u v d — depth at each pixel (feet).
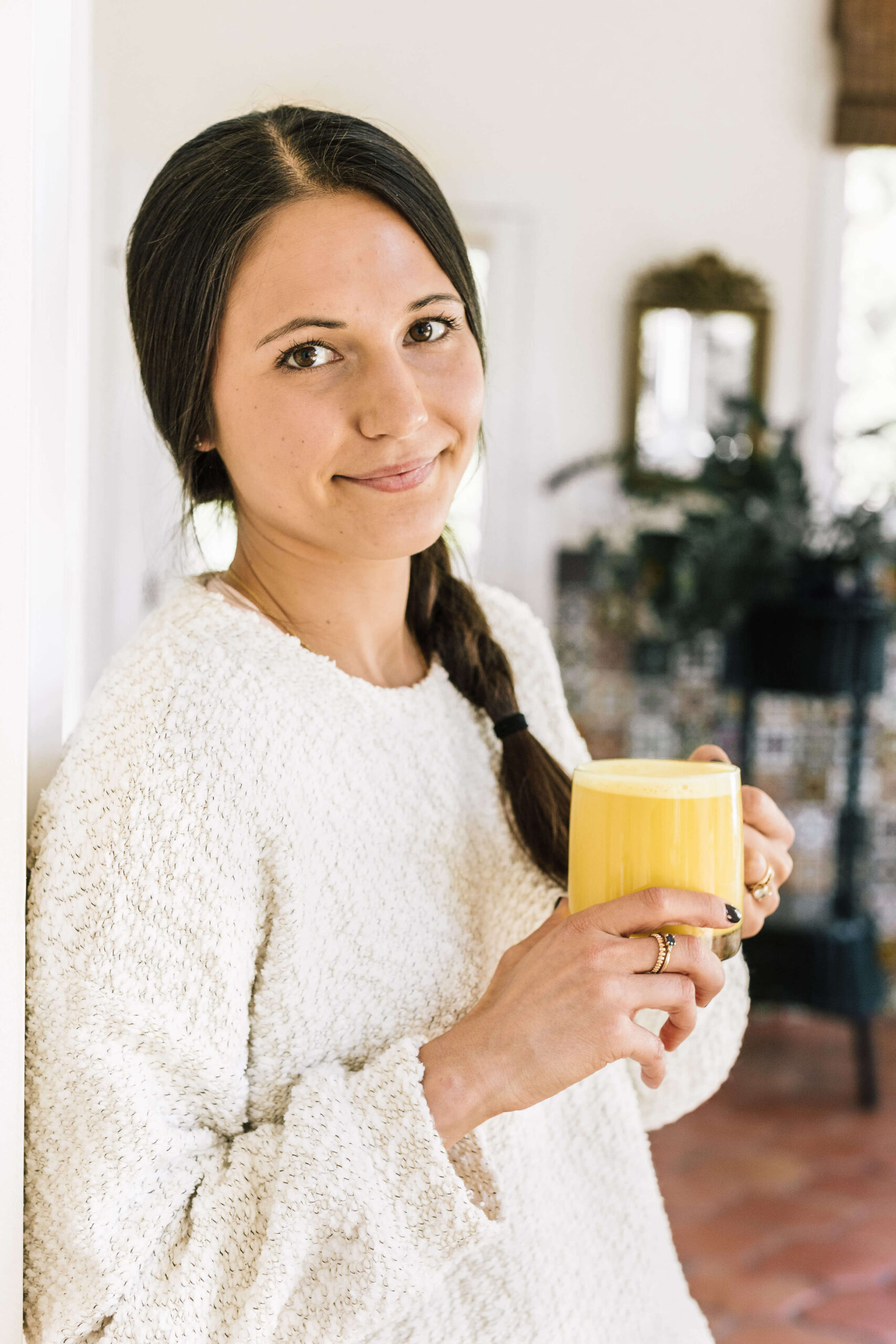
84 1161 2.30
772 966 10.78
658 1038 2.53
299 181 2.47
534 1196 2.77
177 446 2.78
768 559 11.27
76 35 3.40
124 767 2.40
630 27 13.02
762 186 13.28
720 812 2.60
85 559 4.83
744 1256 8.14
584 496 13.39
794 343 13.47
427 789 2.81
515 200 13.12
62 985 2.32
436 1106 2.36
